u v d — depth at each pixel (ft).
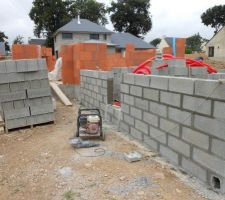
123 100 16.49
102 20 167.84
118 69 20.65
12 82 17.47
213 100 9.20
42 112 18.92
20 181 11.07
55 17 135.74
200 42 213.66
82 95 25.64
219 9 192.95
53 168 11.89
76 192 9.76
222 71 21.02
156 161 12.14
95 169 11.48
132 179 10.45
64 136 16.31
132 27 167.94
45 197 9.73
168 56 18.85
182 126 11.02
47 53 49.80
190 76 16.80
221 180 9.11
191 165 10.65
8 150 14.67
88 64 26.94
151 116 13.39
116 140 15.25
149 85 13.28
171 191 9.50
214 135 9.27
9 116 17.66
